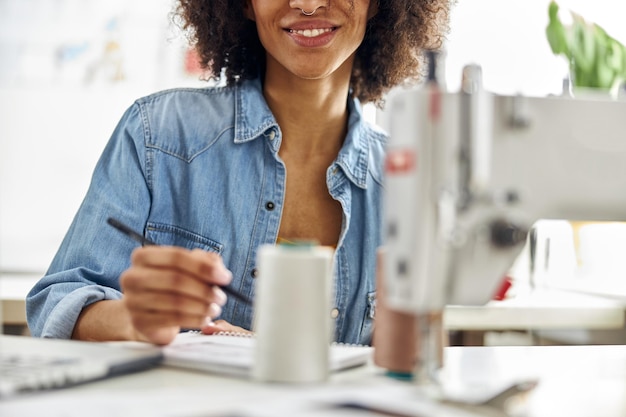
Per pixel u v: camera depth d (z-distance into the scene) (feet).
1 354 2.97
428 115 2.74
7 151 9.28
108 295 4.30
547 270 8.11
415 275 2.79
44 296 4.49
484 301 2.93
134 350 3.16
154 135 5.23
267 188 5.22
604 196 3.12
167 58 9.25
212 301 3.39
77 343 3.28
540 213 3.04
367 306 5.24
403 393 2.73
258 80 5.51
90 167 9.35
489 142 2.94
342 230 5.23
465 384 2.96
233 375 2.96
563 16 9.34
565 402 2.79
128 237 4.91
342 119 5.44
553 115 3.05
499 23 9.32
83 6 9.21
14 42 9.22
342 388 2.77
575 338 8.04
